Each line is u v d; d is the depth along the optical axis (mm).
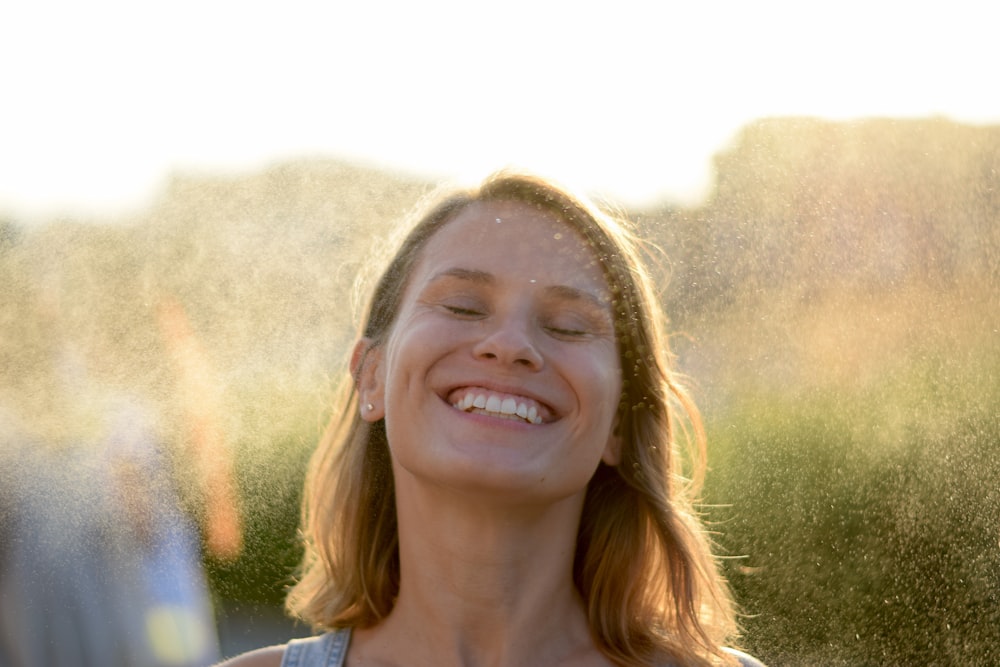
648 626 2176
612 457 2145
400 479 2043
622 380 2129
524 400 1907
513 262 1981
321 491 2344
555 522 1996
